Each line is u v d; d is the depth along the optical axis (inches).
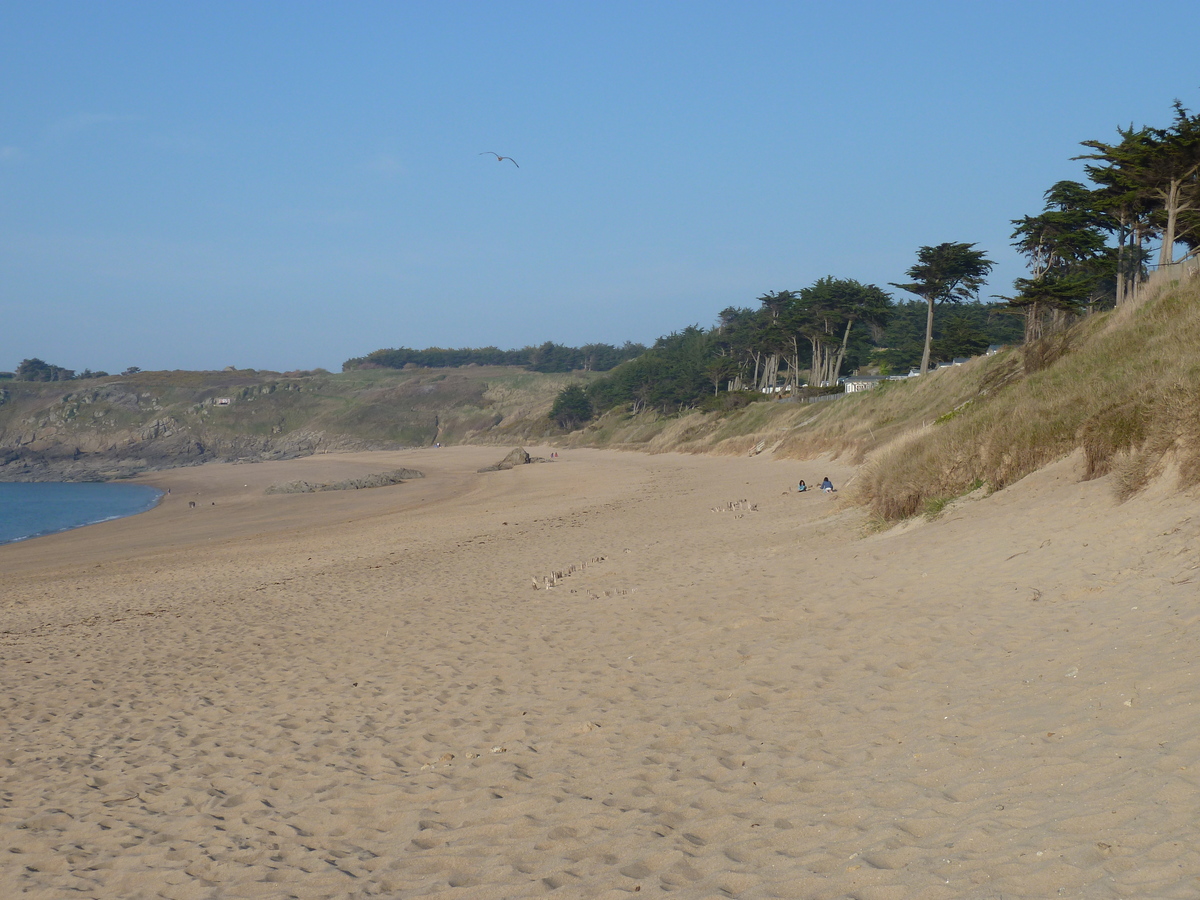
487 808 209.9
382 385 7667.3
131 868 200.5
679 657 322.0
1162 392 368.2
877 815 167.0
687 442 3137.3
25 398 6909.5
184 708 348.2
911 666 256.7
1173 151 1299.2
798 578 423.5
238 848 205.2
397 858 187.8
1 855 215.6
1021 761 173.6
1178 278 684.7
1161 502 327.9
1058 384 596.7
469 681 335.0
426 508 1550.2
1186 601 233.5
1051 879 128.4
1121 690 192.1
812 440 1807.3
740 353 4239.7
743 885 150.3
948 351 2397.9
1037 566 325.1
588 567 597.6
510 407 6825.8
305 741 285.3
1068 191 1819.6
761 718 240.7
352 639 450.6
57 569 1048.2
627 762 225.8
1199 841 125.4
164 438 6565.0
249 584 734.5
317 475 3282.5
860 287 2967.5
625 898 153.3
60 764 290.7
